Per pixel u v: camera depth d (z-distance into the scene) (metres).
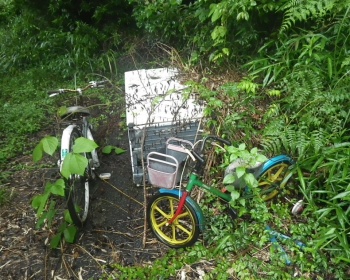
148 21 5.45
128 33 6.25
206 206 3.30
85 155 3.59
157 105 3.58
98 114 5.12
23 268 3.11
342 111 3.40
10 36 6.86
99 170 4.12
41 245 3.30
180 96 3.84
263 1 4.09
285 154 3.52
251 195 3.13
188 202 2.98
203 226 3.02
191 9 5.18
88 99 5.48
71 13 6.46
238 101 3.78
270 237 2.99
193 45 5.01
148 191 3.73
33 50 6.39
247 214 3.21
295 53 4.00
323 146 3.26
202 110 3.55
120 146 4.48
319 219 3.00
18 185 4.02
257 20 4.36
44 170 4.21
